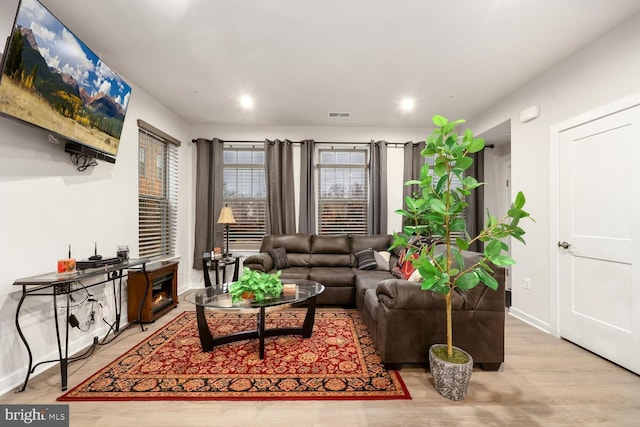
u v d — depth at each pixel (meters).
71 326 2.30
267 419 1.58
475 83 3.09
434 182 4.59
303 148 4.52
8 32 1.82
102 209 2.70
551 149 2.73
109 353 2.34
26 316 1.96
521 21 2.10
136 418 1.58
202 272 4.57
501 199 4.51
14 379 1.86
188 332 2.76
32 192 2.01
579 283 2.47
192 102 3.64
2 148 1.81
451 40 2.33
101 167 2.68
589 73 2.37
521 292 3.14
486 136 4.08
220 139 4.51
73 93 2.06
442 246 2.55
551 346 2.48
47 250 2.12
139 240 3.33
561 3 1.91
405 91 3.29
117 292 2.87
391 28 2.18
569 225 2.56
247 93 3.37
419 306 2.02
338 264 4.07
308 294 2.53
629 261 2.07
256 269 3.59
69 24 2.13
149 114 3.44
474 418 1.58
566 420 1.57
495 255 1.64
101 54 2.55
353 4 1.93
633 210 2.06
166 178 3.94
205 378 1.97
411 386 1.88
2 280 1.82
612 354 2.18
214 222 4.45
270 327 2.88
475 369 2.10
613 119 2.18
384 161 4.52
